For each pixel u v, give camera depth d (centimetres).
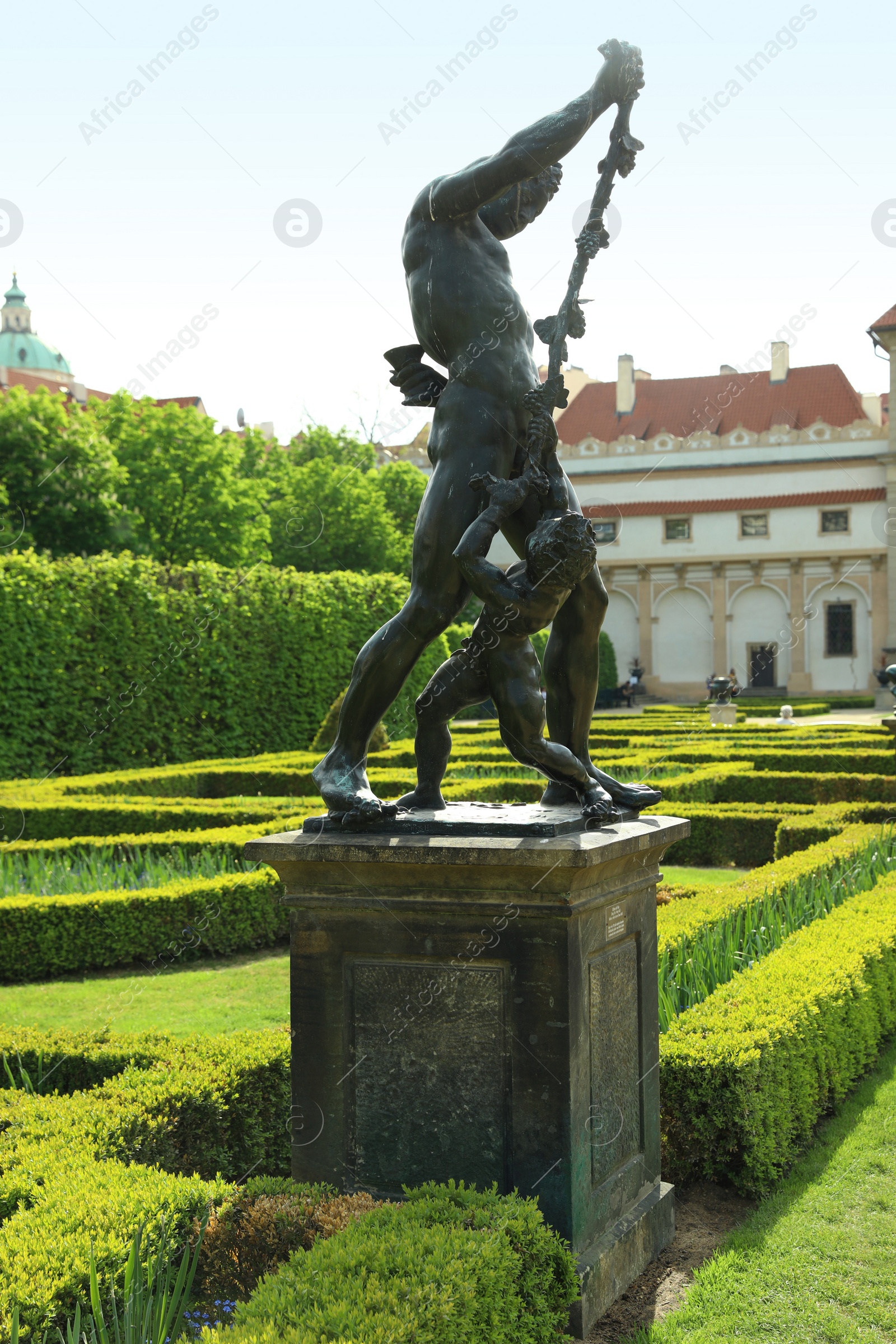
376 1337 206
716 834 1027
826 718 3108
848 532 4300
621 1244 306
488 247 336
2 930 664
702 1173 379
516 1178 287
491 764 1333
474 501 319
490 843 284
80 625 1554
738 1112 367
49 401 2328
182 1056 375
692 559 4491
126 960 697
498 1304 235
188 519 2889
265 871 757
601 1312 290
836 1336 280
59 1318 224
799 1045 407
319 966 309
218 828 960
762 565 4428
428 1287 222
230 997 621
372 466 3791
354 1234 247
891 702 3897
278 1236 261
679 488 4522
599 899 296
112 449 2627
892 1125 429
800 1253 325
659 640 4591
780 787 1217
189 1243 262
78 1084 396
